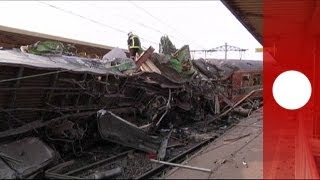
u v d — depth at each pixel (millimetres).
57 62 11781
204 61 24312
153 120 15180
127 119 14953
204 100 21203
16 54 11062
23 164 9422
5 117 10367
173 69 17984
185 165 9602
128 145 12305
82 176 9531
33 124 10945
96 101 13266
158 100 15859
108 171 9195
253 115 21656
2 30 15195
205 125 19109
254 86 28375
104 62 14430
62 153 11781
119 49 17516
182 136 15750
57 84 11477
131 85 14930
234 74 25922
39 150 10148
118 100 14391
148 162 11234
